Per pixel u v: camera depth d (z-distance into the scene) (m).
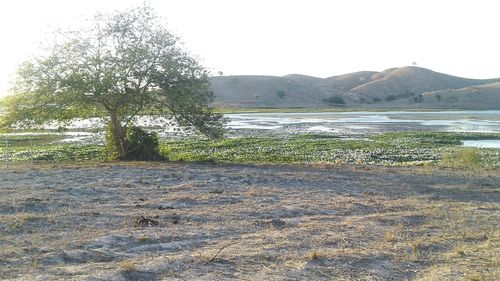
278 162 33.38
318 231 12.84
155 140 31.20
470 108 173.50
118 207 14.81
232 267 9.73
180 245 11.12
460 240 12.59
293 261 10.27
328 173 24.73
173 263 9.72
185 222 13.26
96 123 32.34
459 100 193.88
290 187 19.84
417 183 22.19
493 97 196.75
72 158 35.00
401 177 23.92
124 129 30.47
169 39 30.41
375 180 22.73
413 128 74.81
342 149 43.78
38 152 39.66
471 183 22.56
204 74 31.27
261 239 11.82
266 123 86.50
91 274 8.80
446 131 67.12
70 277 8.61
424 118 108.00
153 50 29.91
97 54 29.33
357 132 65.19
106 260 9.87
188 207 15.27
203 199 16.45
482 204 17.58
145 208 14.84
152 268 9.35
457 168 28.91
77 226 12.24
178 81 30.06
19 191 16.84
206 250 10.77
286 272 9.61
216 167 25.98
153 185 19.14
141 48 29.19
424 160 36.88
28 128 30.11
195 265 9.70
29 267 9.09
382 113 137.38
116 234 11.58
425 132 62.50
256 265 9.92
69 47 29.05
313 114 128.38
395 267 10.31
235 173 23.20
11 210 13.81
